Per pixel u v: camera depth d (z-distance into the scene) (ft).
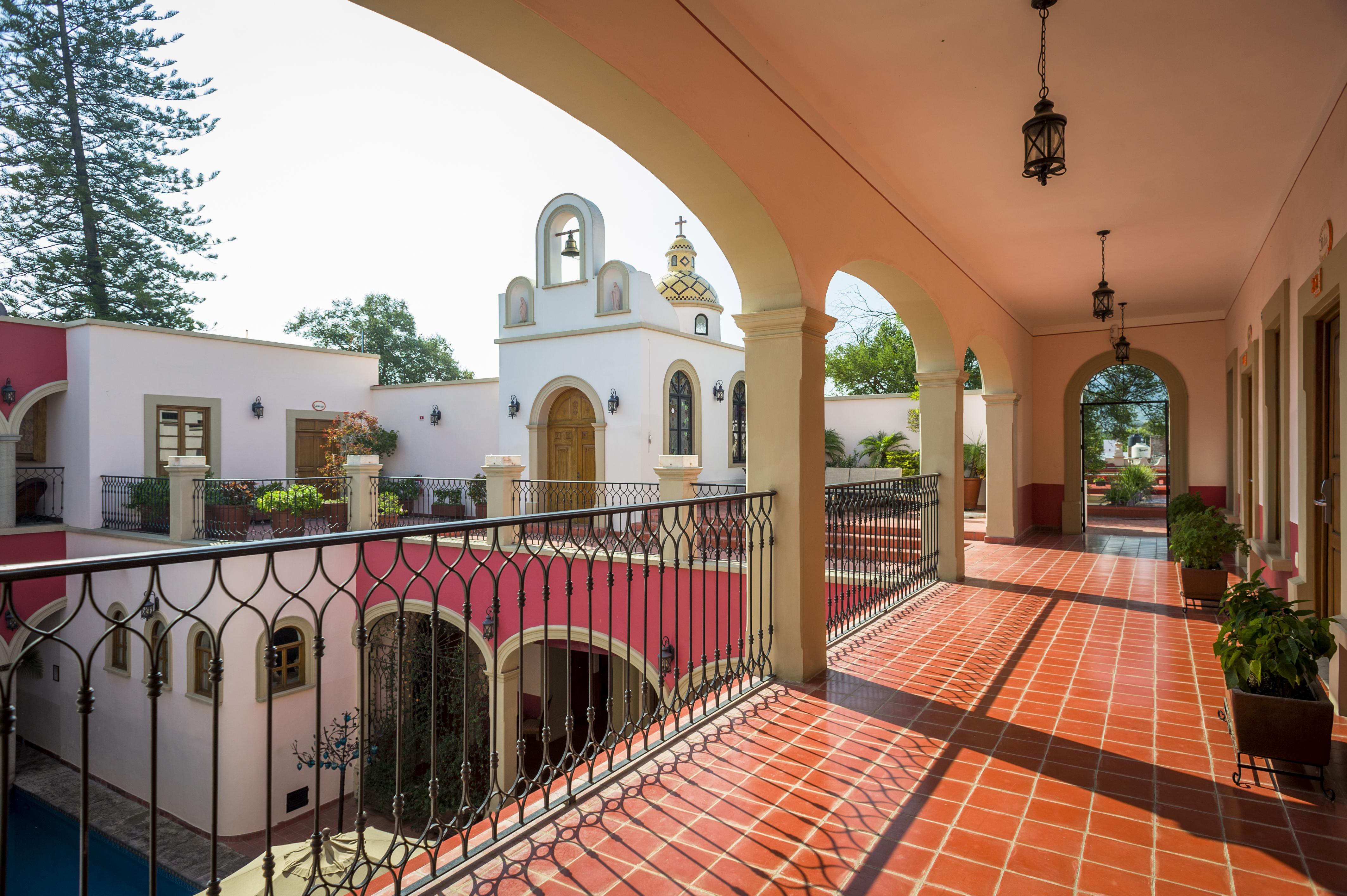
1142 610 20.49
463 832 7.95
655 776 10.13
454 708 30.58
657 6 10.51
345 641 32.71
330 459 48.49
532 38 9.44
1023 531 37.27
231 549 5.73
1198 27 11.87
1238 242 23.50
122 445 41.04
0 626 36.65
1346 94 13.03
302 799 30.40
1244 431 27.22
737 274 14.73
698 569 23.16
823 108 14.74
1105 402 39.47
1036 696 13.43
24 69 56.24
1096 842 8.38
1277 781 9.93
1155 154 16.80
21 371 39.42
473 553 7.94
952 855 8.11
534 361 44.21
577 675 36.60
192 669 29.86
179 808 29.81
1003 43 12.39
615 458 41.22
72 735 35.37
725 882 7.57
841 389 85.20
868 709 12.83
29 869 27.04
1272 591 10.99
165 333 43.06
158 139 61.46
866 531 26.32
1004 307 32.68
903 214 19.60
